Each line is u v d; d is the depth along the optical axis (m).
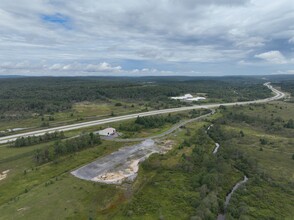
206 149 106.44
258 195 72.56
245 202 69.00
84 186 74.75
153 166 89.06
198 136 122.00
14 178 80.25
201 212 60.75
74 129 135.38
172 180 79.81
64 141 109.06
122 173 84.19
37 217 59.34
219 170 85.81
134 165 90.81
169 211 63.31
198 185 75.88
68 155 99.06
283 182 81.25
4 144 113.25
